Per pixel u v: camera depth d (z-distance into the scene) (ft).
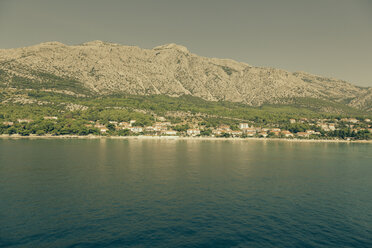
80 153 448.65
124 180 257.96
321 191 232.73
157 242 130.11
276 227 150.30
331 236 139.95
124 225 148.97
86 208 175.32
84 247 124.26
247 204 190.08
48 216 160.66
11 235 135.44
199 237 136.26
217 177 281.95
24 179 255.29
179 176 282.56
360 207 188.03
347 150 634.84
